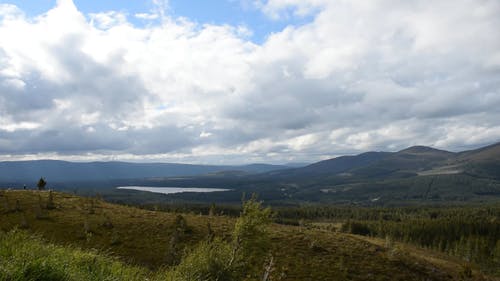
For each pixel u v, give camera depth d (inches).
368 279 2188.7
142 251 1903.3
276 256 2201.0
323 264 2230.6
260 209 780.0
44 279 289.6
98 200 3110.2
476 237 5374.0
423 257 3282.5
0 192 2645.2
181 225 2319.1
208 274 541.6
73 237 1957.4
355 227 6122.1
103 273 358.0
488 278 3181.6
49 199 2472.9
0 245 330.3
